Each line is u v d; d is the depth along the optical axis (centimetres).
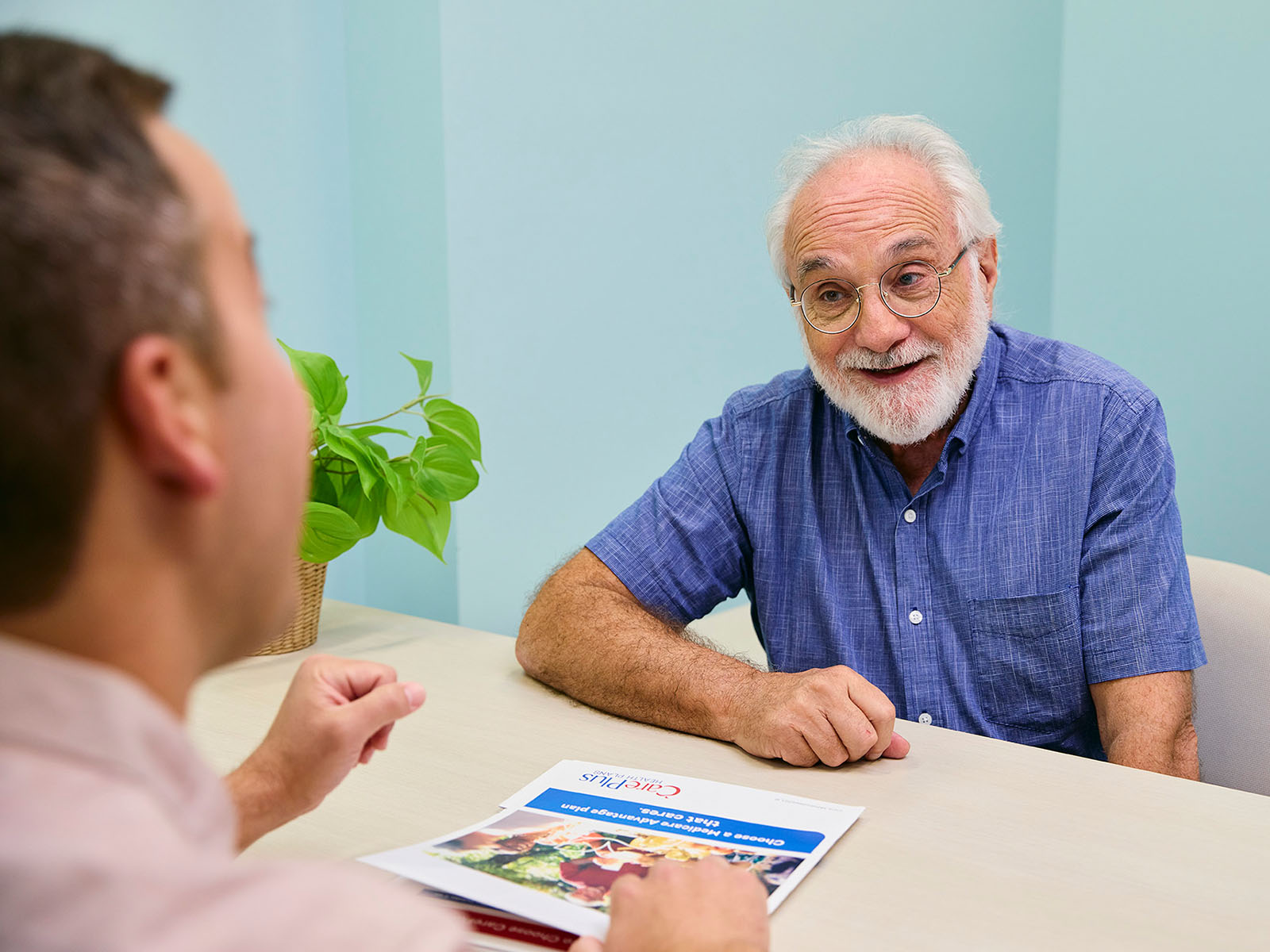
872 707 99
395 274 206
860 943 69
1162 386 313
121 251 30
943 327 138
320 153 204
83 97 32
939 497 143
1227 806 90
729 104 248
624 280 232
